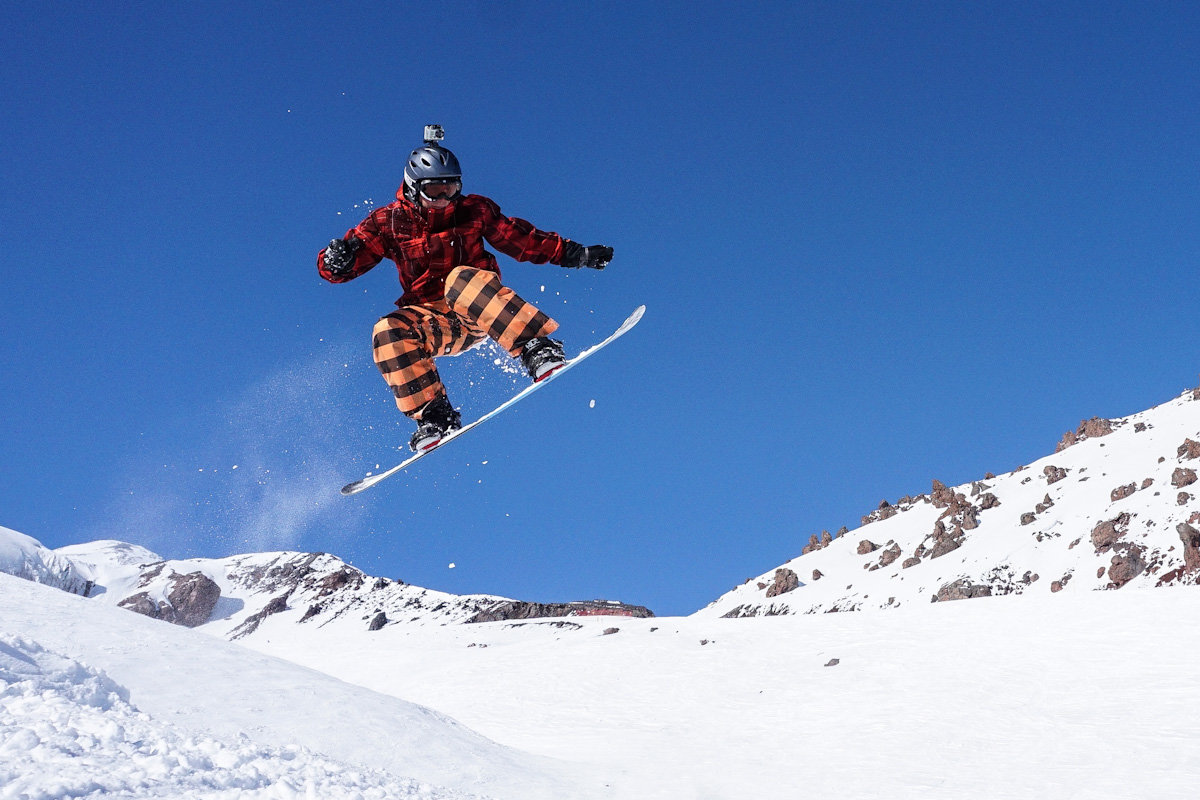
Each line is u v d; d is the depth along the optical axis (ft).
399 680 251.80
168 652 41.88
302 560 596.29
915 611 203.21
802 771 81.41
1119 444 377.09
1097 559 280.31
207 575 581.53
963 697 126.62
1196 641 132.36
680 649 214.90
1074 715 105.50
